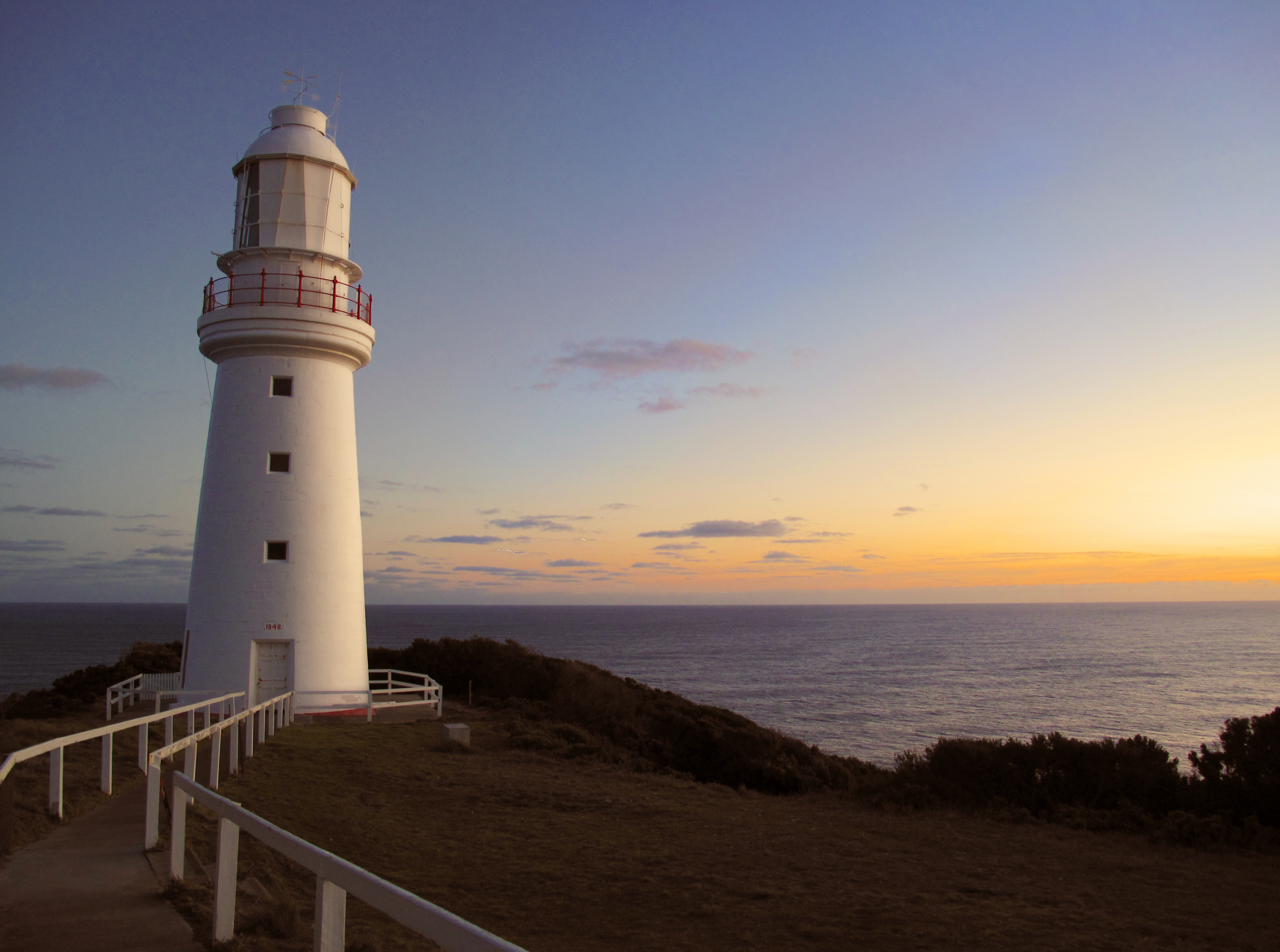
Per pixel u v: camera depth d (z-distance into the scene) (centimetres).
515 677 3055
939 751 1791
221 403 2386
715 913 909
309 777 1520
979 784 1655
